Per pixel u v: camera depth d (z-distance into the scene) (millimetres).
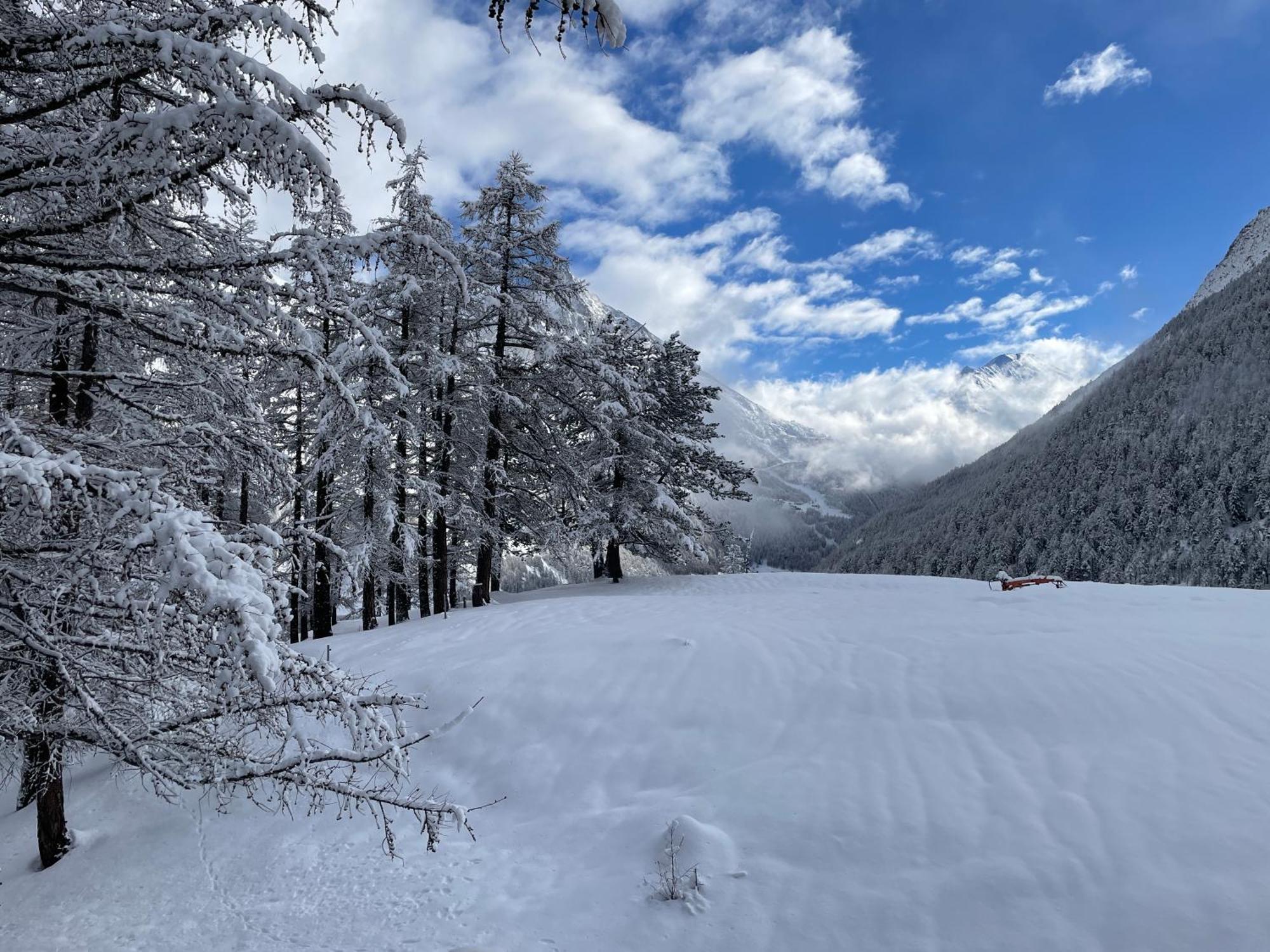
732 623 12711
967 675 8570
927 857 5691
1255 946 4289
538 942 5590
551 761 8492
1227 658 8141
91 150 3742
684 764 7941
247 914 6254
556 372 20594
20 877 7051
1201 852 5098
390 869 6852
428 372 16641
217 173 4641
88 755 9719
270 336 4629
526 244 20062
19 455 3283
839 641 10766
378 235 4375
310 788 4230
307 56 3672
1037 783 6293
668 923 5578
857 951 4992
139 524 3391
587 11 2398
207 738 4418
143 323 4652
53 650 3803
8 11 4035
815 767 7250
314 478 15039
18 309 5746
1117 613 11391
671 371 27438
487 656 11445
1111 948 4566
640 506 23094
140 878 6867
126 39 3438
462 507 18531
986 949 4777
